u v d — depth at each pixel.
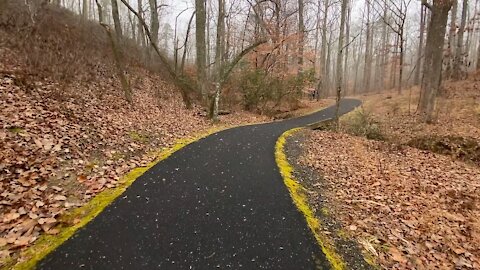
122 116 9.62
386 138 12.34
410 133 12.70
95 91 10.70
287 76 19.41
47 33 12.06
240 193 5.66
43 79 9.33
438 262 4.11
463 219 5.35
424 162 9.04
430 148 11.20
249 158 7.75
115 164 6.52
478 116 13.55
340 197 5.93
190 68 20.86
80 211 4.65
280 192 5.81
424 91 15.86
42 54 10.14
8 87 7.94
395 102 21.06
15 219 4.15
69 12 19.38
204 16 15.89
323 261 3.90
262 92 17.88
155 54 19.92
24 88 8.29
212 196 5.46
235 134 10.57
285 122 14.87
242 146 8.88
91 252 3.74
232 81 17.78
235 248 4.02
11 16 11.52
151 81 15.48
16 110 7.04
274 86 18.44
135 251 3.82
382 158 9.06
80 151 6.52
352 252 4.18
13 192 4.67
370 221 5.02
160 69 17.94
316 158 8.45
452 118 14.09
